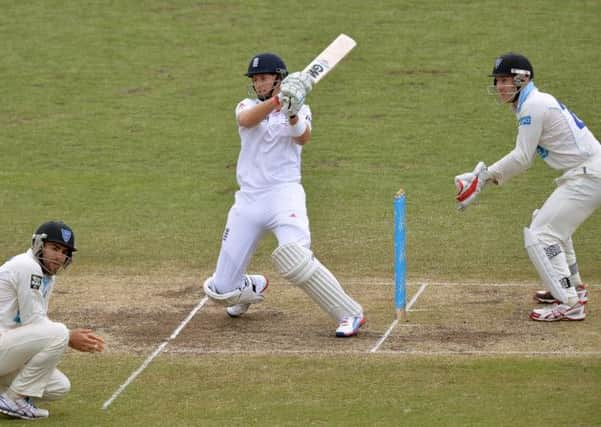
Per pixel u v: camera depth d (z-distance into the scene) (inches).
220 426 957.2
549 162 1266.0
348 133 2196.1
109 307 1348.4
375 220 1780.3
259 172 1227.2
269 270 1541.6
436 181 1968.5
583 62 2440.9
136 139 2204.7
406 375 1080.8
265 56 1214.9
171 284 1461.6
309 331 1240.2
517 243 1654.8
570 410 979.3
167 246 1663.4
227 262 1244.5
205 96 2390.5
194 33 2674.7
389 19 2704.2
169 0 2874.0
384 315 1299.2
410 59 2512.3
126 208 1861.5
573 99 2277.3
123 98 2395.4
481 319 1274.6
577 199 1238.9
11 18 2773.1
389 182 1967.3
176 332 1243.2
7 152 2145.7
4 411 966.4
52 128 2258.9
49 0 2876.5
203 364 1127.0
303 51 2522.1
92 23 2743.6
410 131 2198.6
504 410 982.4
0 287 973.8
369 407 997.2
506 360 1117.7
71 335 991.0
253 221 1230.3
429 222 1768.0
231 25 2706.7
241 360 1138.0
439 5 2778.1
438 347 1168.8
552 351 1147.3
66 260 993.5
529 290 1408.7
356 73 2461.9
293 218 1216.2
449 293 1397.6
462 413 977.5
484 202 1868.8
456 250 1621.6
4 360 969.5
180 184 1984.5
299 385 1059.3
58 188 1962.4
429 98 2338.8
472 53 2518.5
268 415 982.4
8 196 1920.5
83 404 1016.9
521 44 2541.8
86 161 2102.6
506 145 2119.8
